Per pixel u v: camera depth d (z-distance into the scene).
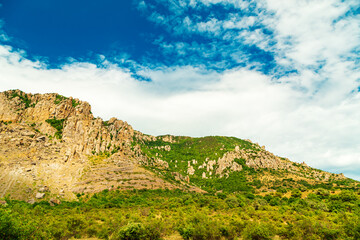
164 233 55.34
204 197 116.19
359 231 45.75
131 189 128.88
